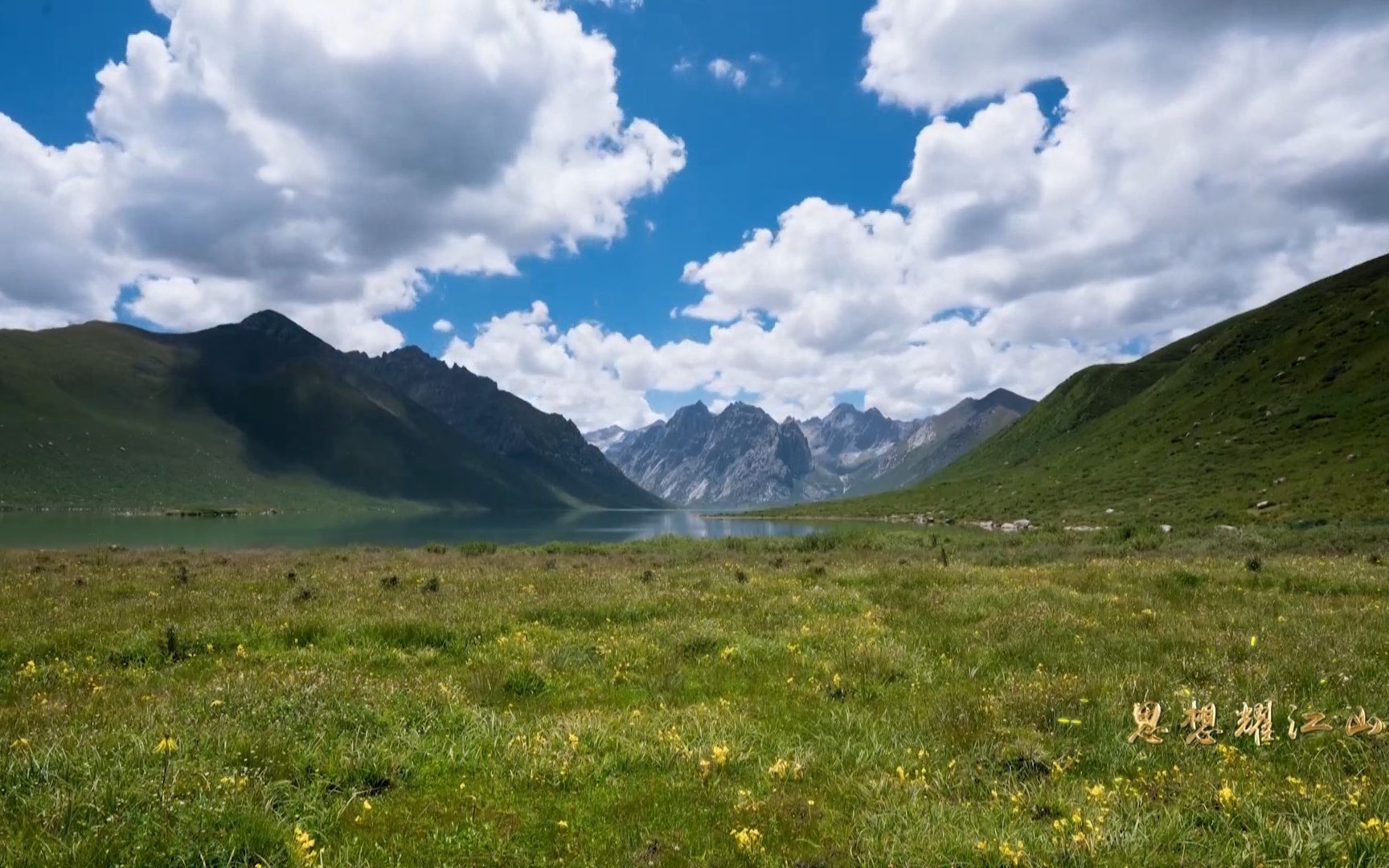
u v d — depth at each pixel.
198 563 29.28
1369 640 11.87
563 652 12.30
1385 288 105.19
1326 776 6.96
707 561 33.78
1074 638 12.92
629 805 6.82
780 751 8.06
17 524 134.75
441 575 23.25
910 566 25.95
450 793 7.03
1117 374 187.00
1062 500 101.38
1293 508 62.03
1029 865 5.17
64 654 12.18
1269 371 108.31
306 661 11.84
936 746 8.16
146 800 5.96
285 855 5.60
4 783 6.26
